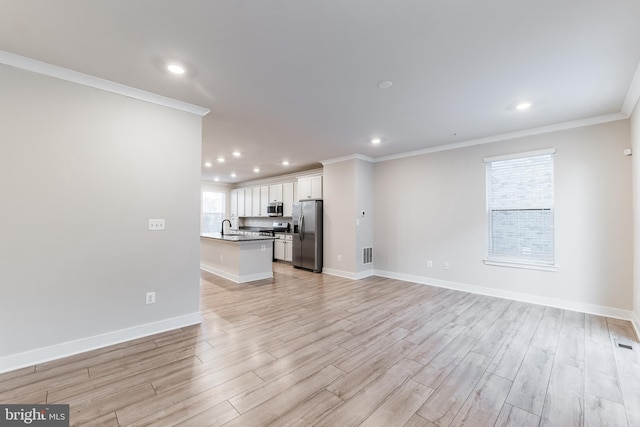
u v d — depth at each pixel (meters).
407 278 5.37
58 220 2.38
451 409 1.78
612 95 2.88
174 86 2.69
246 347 2.60
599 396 1.91
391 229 5.63
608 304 3.43
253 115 3.43
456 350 2.56
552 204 3.86
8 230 2.18
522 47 2.09
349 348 2.59
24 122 2.24
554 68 2.38
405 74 2.48
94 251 2.54
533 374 2.18
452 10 1.71
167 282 2.97
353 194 5.61
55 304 2.36
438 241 4.95
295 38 1.98
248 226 9.79
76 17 1.74
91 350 2.50
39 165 2.30
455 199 4.75
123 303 2.70
